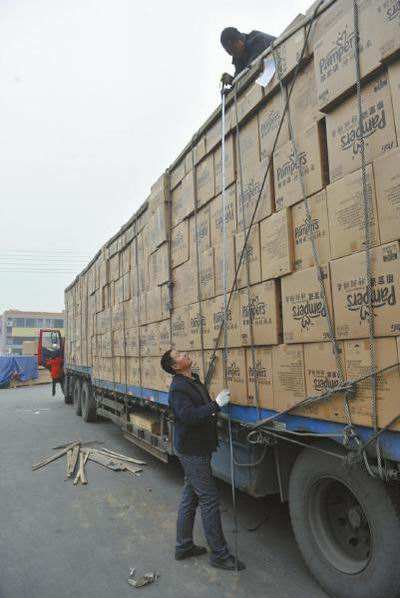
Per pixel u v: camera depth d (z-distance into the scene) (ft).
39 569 11.41
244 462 12.41
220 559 11.15
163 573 11.04
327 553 9.77
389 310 7.30
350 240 8.17
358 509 9.37
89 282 31.91
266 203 10.67
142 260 19.86
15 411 42.37
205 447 11.49
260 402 10.85
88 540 13.08
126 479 19.06
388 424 7.37
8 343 280.31
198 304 14.05
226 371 12.41
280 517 14.35
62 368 47.73
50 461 22.16
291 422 9.90
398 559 8.13
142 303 19.72
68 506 15.92
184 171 15.55
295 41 9.78
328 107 8.73
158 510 15.39
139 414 21.94
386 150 7.53
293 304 9.61
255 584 10.37
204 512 11.29
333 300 8.48
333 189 8.59
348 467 8.89
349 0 8.27
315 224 9.11
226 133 12.57
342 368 8.30
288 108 10.07
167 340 16.61
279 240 10.07
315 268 8.96
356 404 8.05
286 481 11.07
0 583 10.74
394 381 7.28
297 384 9.52
